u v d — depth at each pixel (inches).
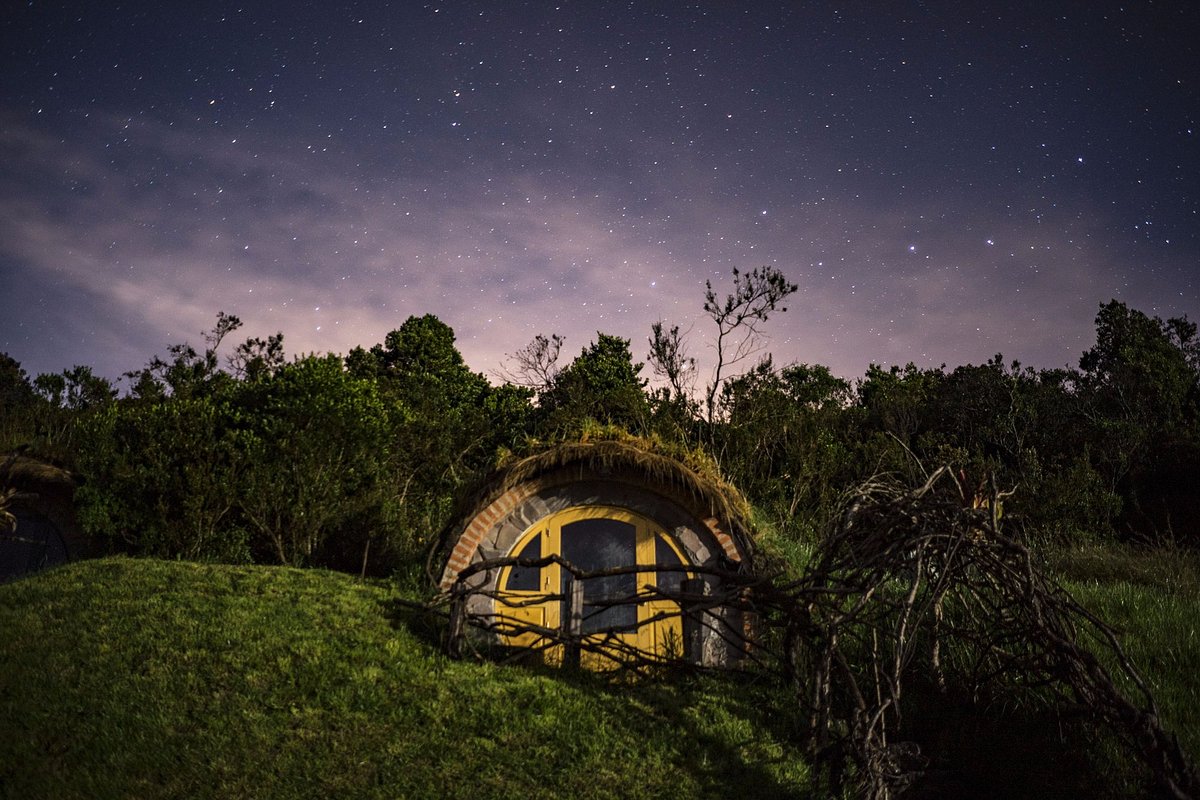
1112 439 931.3
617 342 1095.6
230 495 554.9
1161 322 1304.1
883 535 317.4
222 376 839.1
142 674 335.3
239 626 386.0
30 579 478.3
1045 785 298.0
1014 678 354.9
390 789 274.1
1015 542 296.0
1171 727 317.4
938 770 307.7
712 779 294.2
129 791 265.3
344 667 350.0
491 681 354.9
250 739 295.4
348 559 590.2
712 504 449.4
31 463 625.3
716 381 859.4
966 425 1037.8
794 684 354.3
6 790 260.5
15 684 323.0
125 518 557.0
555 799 275.7
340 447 592.1
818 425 842.2
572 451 450.0
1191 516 775.7
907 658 301.6
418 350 1098.7
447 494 717.9
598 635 389.1
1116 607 456.4
